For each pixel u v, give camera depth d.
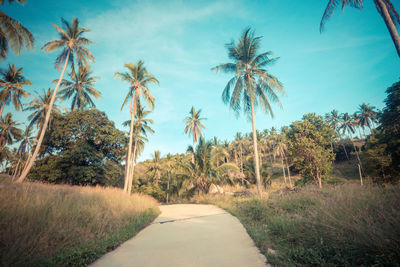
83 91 27.44
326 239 3.62
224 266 3.16
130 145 18.72
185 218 8.40
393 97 21.66
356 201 4.48
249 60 17.41
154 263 3.44
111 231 5.53
